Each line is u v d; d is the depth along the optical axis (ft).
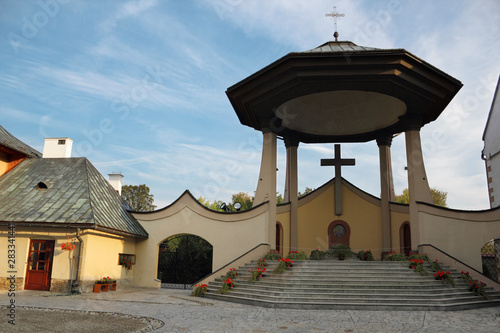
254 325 30.48
